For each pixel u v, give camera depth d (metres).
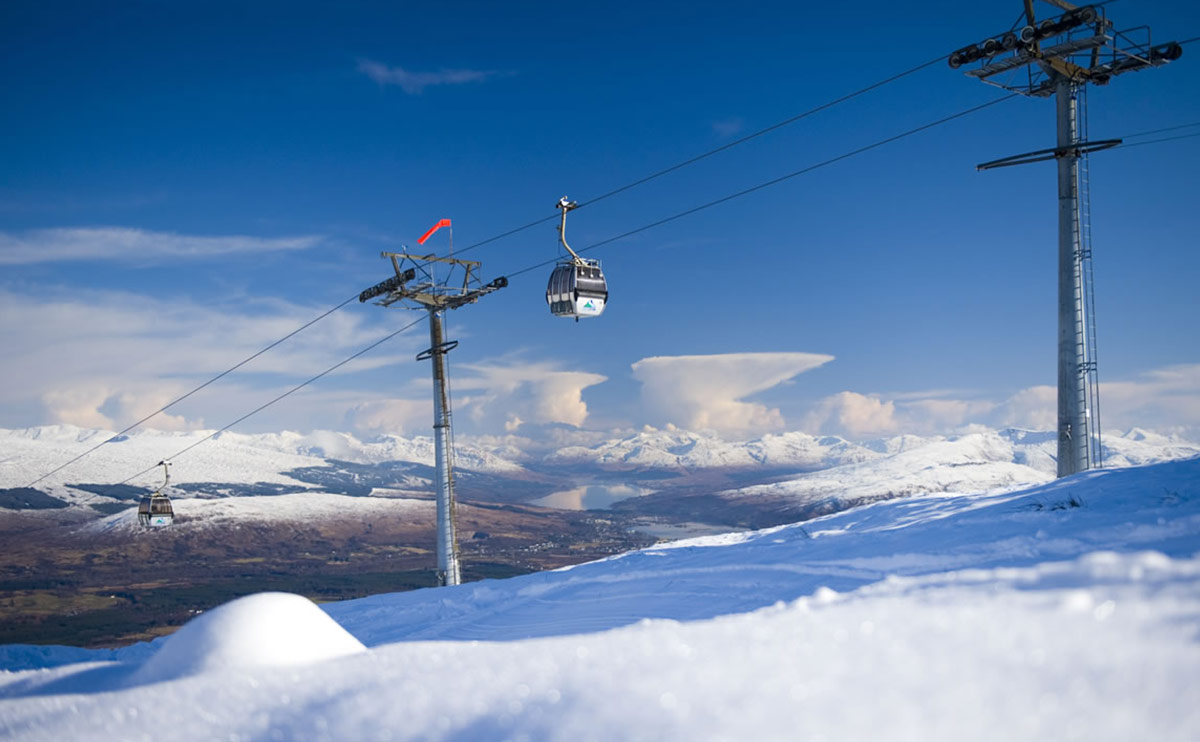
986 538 9.55
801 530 16.36
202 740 2.99
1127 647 2.37
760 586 9.59
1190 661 2.19
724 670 2.76
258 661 4.13
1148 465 13.74
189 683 3.73
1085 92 19.97
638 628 3.72
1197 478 11.00
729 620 3.63
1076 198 19.70
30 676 4.92
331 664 3.80
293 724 3.04
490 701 2.91
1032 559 7.57
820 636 3.02
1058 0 19.64
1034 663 2.35
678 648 3.15
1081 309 19.45
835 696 2.36
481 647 3.76
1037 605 2.92
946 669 2.45
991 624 2.79
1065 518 9.74
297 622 4.47
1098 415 19.31
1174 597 2.79
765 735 2.15
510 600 11.81
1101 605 2.83
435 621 10.54
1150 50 18.78
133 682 4.32
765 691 2.50
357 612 12.30
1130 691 2.07
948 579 3.99
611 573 12.89
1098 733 1.88
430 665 3.51
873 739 2.01
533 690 2.95
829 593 4.15
